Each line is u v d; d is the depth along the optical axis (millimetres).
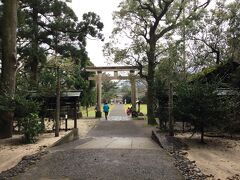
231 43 23438
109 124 24734
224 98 12547
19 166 8414
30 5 29406
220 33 24969
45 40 31109
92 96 50094
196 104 11695
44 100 15930
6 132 14016
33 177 7422
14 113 13281
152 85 18031
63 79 22469
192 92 11805
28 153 10336
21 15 21750
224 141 12344
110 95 85812
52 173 7695
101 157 9156
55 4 29984
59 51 31797
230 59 18312
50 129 16375
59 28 30625
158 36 24828
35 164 8555
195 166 8375
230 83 15891
